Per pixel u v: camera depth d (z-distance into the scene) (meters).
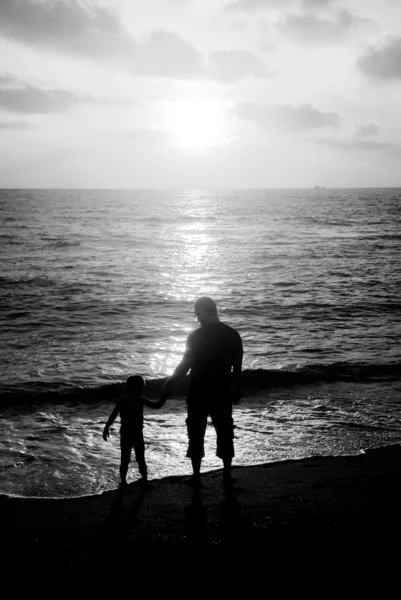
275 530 4.16
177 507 4.54
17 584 3.46
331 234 41.66
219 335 4.95
